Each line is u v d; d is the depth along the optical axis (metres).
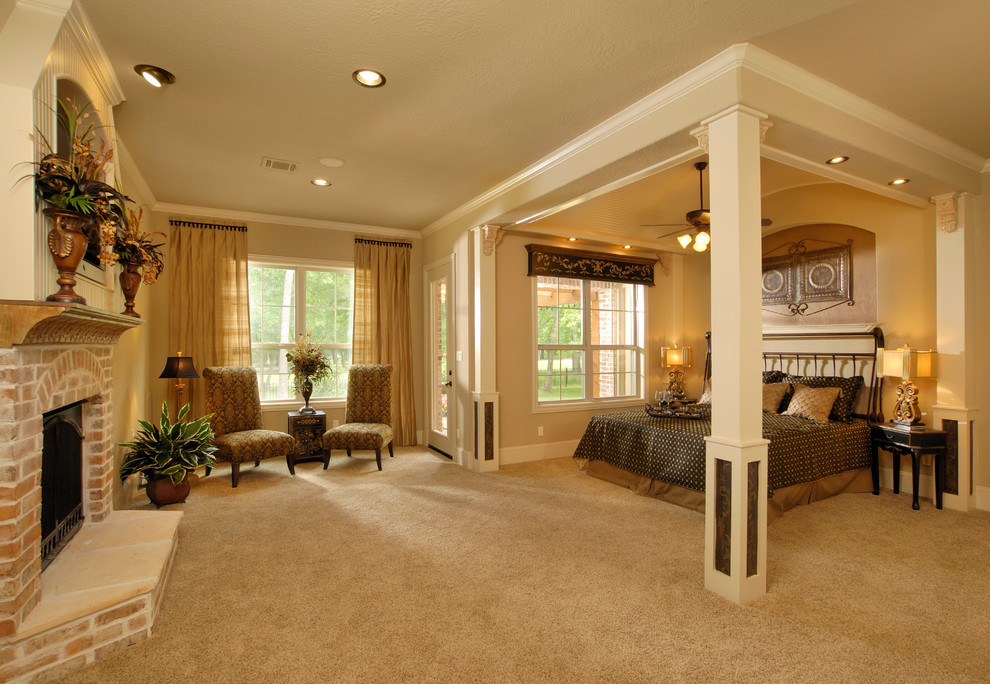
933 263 4.07
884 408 4.34
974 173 3.66
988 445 3.71
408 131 3.25
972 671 1.87
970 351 3.72
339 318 5.91
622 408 6.12
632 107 2.89
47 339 1.92
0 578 1.73
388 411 5.40
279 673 1.86
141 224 4.43
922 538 3.14
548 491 4.16
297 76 2.58
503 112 2.98
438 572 2.68
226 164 3.85
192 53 2.37
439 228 5.71
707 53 2.37
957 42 2.25
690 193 4.38
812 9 2.03
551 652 1.99
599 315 6.16
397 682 1.81
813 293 4.93
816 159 3.00
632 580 2.59
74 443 2.56
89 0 1.99
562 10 2.05
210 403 4.62
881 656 1.96
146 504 3.78
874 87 2.64
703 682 1.82
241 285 5.23
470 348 5.03
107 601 1.96
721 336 2.40
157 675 1.85
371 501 3.87
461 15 2.09
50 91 1.93
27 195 1.78
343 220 5.66
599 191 3.68
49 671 1.82
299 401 5.62
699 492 3.64
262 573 2.66
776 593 2.45
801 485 3.77
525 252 5.48
